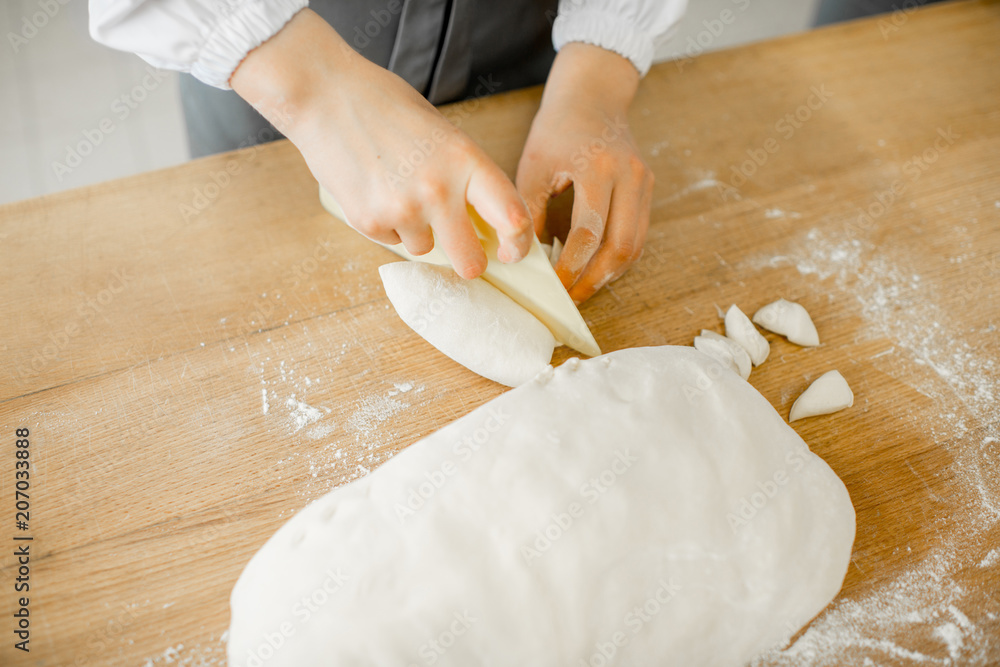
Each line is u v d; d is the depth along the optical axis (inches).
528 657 27.2
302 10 33.4
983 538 34.1
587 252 38.7
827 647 30.7
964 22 63.9
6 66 103.7
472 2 47.9
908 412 39.0
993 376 40.5
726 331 41.9
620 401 32.4
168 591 32.0
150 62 36.1
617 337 41.8
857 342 42.1
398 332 41.5
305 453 36.4
